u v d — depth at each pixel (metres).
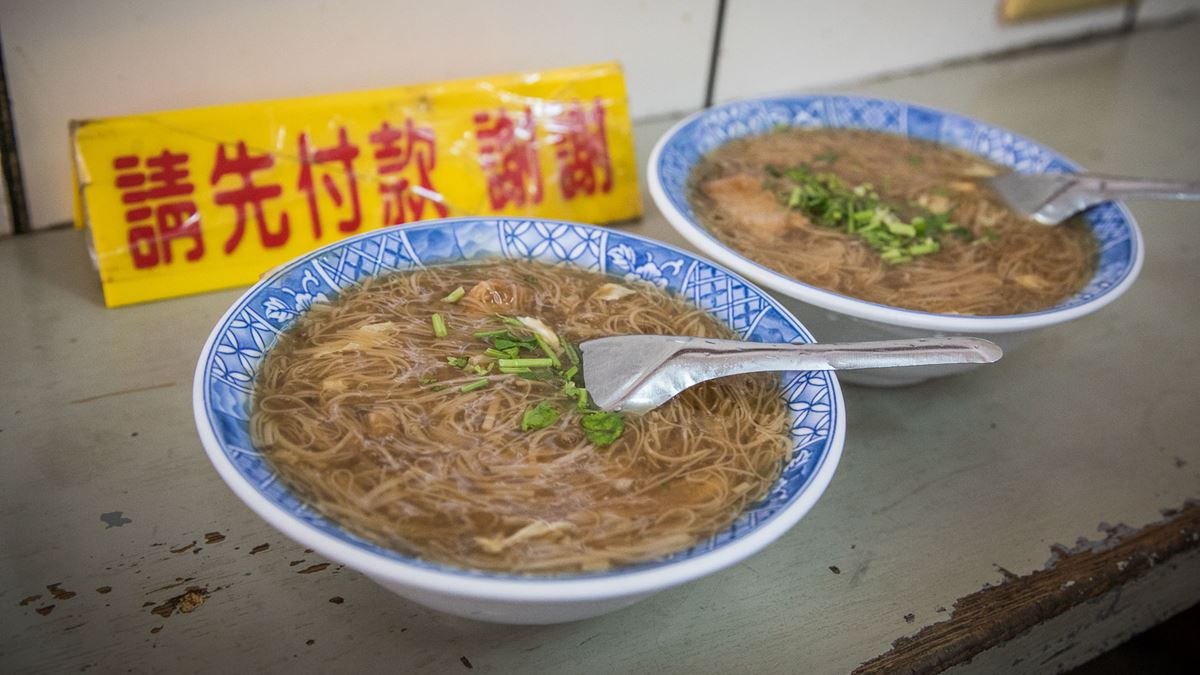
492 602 0.21
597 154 0.41
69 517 0.28
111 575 0.26
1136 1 0.75
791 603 0.28
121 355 0.34
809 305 0.31
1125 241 0.37
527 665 0.26
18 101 0.36
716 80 0.54
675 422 0.27
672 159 0.39
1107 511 0.33
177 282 0.36
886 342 0.28
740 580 0.29
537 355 0.29
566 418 0.27
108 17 0.36
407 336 0.29
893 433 0.35
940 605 0.29
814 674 0.26
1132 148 0.57
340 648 0.25
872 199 0.42
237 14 0.38
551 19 0.46
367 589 0.27
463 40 0.44
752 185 0.40
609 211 0.42
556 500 0.24
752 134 0.46
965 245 0.39
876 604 0.28
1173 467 0.35
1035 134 0.58
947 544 0.31
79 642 0.24
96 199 0.34
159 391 0.32
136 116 0.34
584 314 0.31
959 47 0.66
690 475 0.26
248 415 0.25
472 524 0.23
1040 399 0.38
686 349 0.28
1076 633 0.32
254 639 0.25
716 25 0.52
